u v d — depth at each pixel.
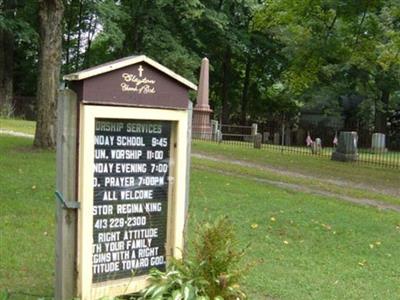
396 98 40.16
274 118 45.28
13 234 6.47
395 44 18.09
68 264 4.09
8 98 32.97
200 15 33.97
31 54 38.22
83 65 39.62
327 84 36.97
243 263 6.03
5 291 4.65
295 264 6.51
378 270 6.68
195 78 35.22
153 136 4.39
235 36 39.12
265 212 8.96
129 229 4.30
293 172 15.70
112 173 4.20
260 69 45.00
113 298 4.14
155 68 4.26
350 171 17.19
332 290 5.71
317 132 37.78
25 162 11.86
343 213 9.63
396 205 11.52
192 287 3.95
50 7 13.89
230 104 46.75
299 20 19.33
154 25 36.12
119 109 4.13
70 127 4.03
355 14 17.94
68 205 4.03
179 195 4.50
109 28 31.84
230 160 17.33
